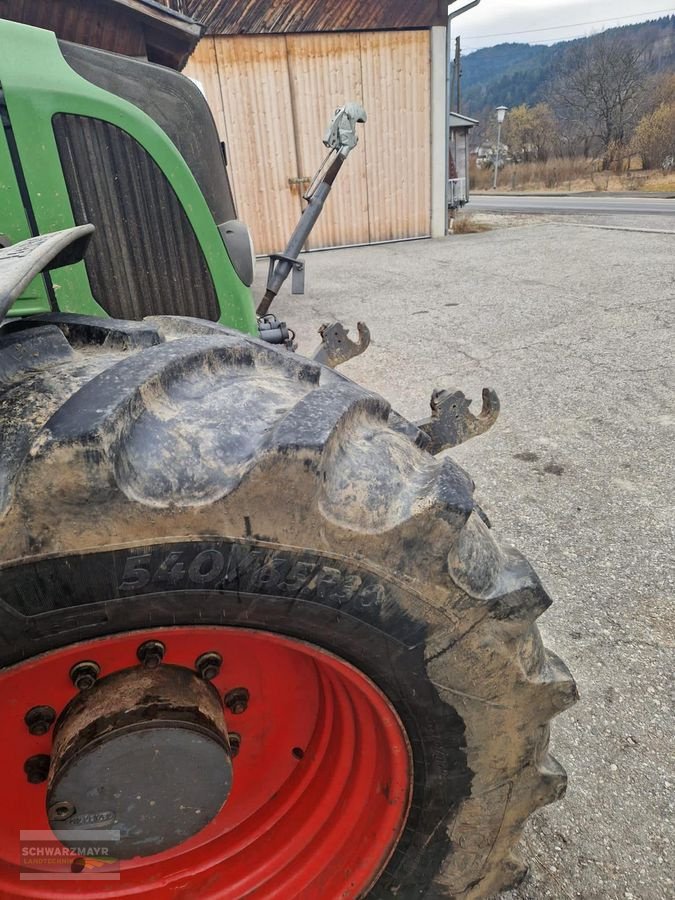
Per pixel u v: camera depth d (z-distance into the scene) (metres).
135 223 2.08
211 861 1.20
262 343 1.46
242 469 0.87
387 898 1.20
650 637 2.17
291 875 1.19
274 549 0.89
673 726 1.84
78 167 1.94
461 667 1.02
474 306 6.68
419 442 1.44
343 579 0.93
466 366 4.90
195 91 2.37
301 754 1.25
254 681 1.15
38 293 1.98
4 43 1.80
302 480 0.87
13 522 0.79
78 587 0.83
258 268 10.39
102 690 1.00
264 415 0.99
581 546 2.67
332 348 2.88
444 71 10.79
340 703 1.20
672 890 1.44
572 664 2.07
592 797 1.65
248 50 9.96
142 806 0.99
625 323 5.55
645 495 3.00
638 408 3.91
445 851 1.17
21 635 0.84
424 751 1.09
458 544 1.01
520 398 4.22
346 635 0.97
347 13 9.98
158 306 2.19
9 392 1.00
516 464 3.38
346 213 11.31
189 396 0.99
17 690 0.99
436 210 11.69
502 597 1.01
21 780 1.05
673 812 1.61
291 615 0.94
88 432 0.79
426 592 0.96
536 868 1.48
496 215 16.69
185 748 0.97
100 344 1.30
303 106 10.48
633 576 2.47
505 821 1.17
